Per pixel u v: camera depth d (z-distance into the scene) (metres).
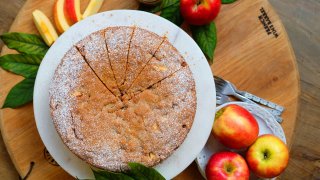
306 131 0.69
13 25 0.59
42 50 0.59
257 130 0.57
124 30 0.53
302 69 0.69
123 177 0.51
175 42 0.57
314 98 0.69
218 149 0.60
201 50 0.58
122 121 0.52
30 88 0.58
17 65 0.58
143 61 0.53
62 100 0.52
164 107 0.52
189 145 0.56
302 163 0.68
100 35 0.53
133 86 0.53
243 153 0.60
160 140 0.52
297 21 0.70
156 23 0.57
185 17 0.58
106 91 0.52
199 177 0.59
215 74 0.60
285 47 0.61
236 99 0.60
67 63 0.52
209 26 0.60
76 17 0.58
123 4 0.60
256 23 0.61
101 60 0.53
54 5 0.59
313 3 0.70
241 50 0.60
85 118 0.52
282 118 0.60
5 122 0.58
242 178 0.55
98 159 0.52
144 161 0.52
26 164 0.58
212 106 0.56
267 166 0.56
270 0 0.70
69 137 0.52
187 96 0.53
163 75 0.53
